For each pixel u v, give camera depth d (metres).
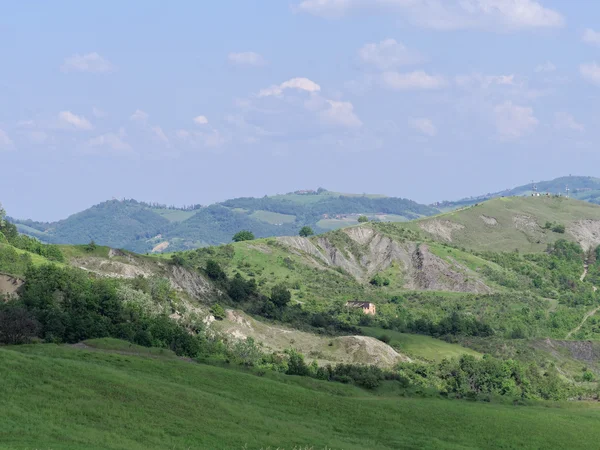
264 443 80.75
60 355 101.38
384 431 98.06
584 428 115.69
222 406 91.38
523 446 101.12
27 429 69.88
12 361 86.94
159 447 72.81
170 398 88.56
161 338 136.12
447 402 123.75
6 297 143.75
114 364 101.50
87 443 69.38
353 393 120.31
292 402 102.88
